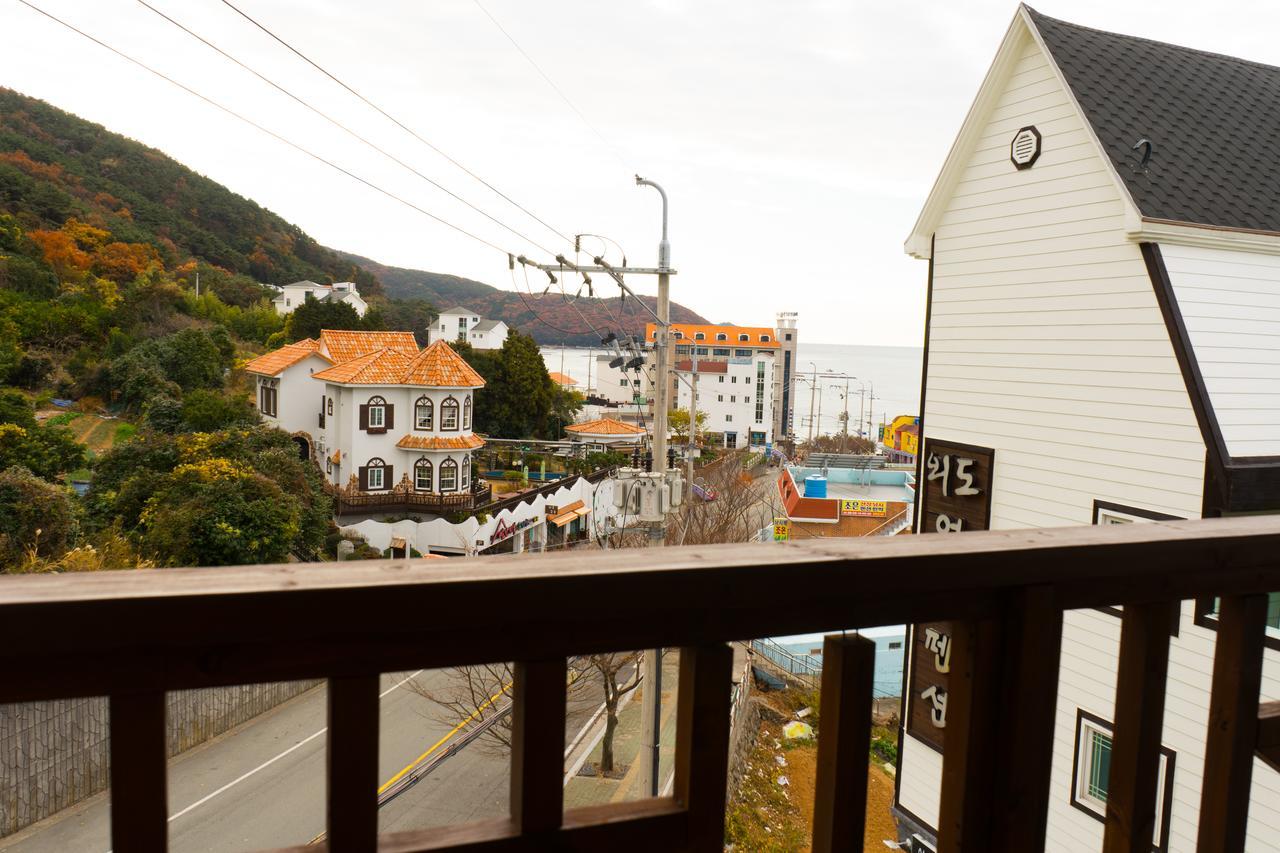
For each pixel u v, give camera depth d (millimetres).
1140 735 1183
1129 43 9172
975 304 9102
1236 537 1209
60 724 10625
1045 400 8297
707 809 911
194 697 13172
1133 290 7414
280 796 11688
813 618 940
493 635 787
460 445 27219
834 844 983
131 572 694
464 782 12656
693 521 21969
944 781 1118
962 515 9219
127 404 31031
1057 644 1092
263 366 31531
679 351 71688
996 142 8836
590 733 14133
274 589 690
